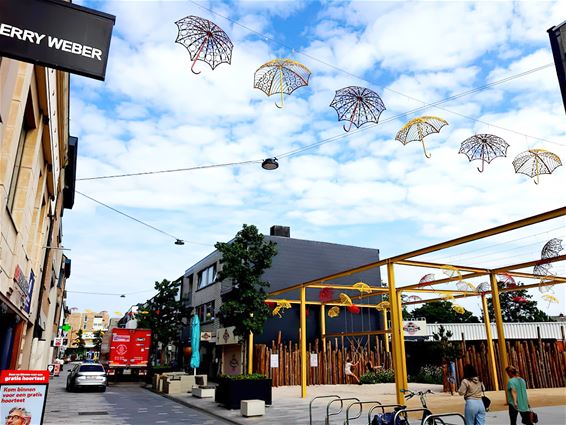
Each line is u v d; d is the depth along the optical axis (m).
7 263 8.96
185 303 38.72
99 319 120.56
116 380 30.53
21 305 11.20
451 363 19.69
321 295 23.19
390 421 8.35
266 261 18.72
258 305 18.17
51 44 4.70
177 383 21.78
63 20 4.81
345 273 17.27
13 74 6.93
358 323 29.61
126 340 31.12
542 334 35.16
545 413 12.54
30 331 15.05
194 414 14.48
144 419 13.12
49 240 19.47
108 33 5.02
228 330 27.14
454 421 11.65
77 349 102.56
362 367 26.98
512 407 9.88
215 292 30.89
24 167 10.40
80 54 4.81
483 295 21.23
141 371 31.06
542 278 17.83
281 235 30.31
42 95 10.10
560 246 12.21
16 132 7.82
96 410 15.01
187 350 35.19
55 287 30.62
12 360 12.23
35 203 13.20
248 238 18.97
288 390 22.00
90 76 4.83
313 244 30.02
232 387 15.32
